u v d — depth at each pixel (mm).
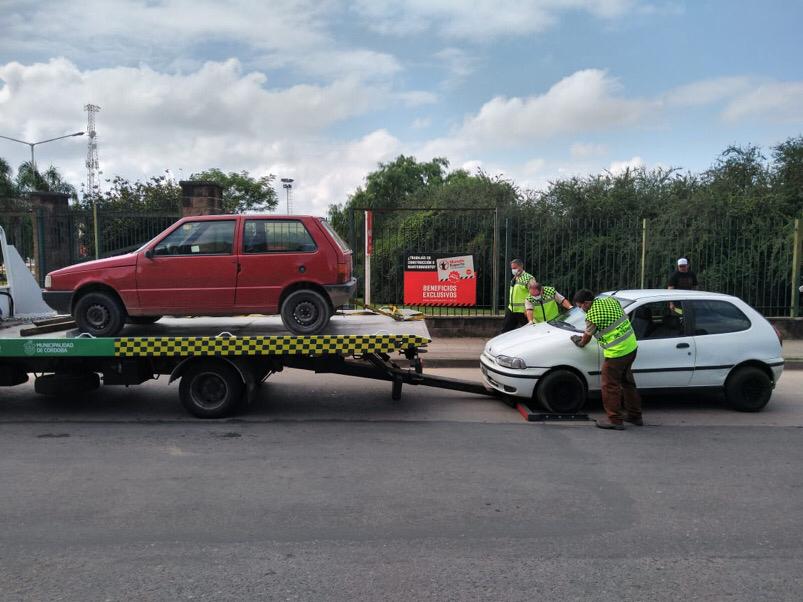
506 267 12844
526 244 13336
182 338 6926
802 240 12617
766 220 13977
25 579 3453
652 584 3434
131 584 3406
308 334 7242
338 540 3967
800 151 16578
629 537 4039
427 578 3486
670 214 14359
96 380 7523
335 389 8828
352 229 13453
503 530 4137
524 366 7184
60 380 7301
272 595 3299
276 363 7496
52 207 13867
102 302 7199
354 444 6133
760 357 7441
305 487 4918
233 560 3688
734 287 13312
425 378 7859
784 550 3863
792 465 5543
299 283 7250
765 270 13148
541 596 3303
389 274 13914
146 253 7195
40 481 5027
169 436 6387
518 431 6652
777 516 4398
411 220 13930
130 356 7035
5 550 3809
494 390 7891
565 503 4617
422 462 5566
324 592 3328
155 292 7168
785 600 3273
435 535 4055
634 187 16938
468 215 13938
